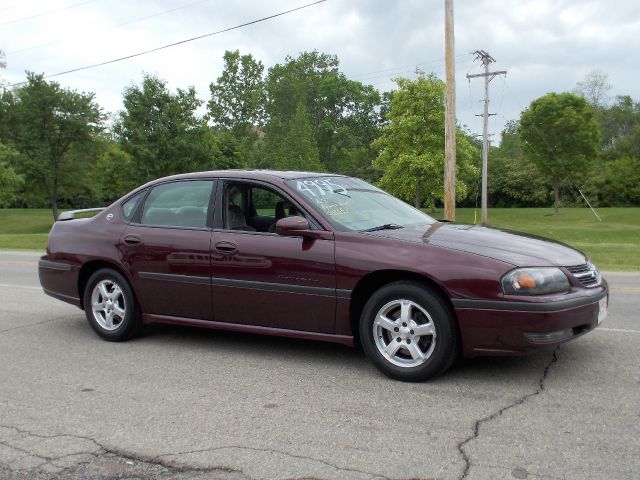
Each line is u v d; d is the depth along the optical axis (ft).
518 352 14.38
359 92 255.91
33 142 160.97
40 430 12.85
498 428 12.35
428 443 11.71
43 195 174.29
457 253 14.94
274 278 16.83
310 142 215.72
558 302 14.19
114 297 20.20
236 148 203.62
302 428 12.63
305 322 16.67
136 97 134.21
